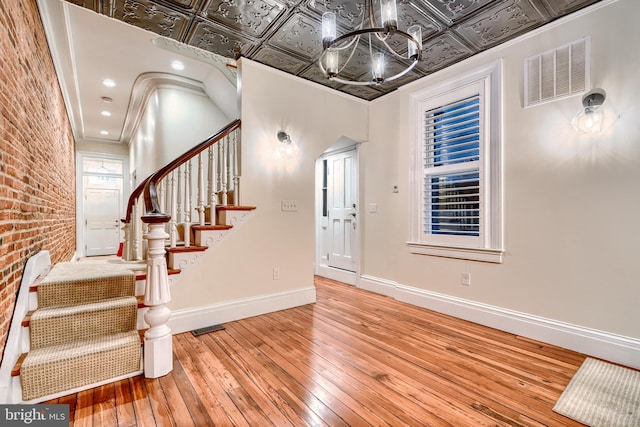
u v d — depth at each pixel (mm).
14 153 1798
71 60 3359
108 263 2832
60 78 3719
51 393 1609
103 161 7219
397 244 3586
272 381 1812
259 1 2127
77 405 1569
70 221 5250
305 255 3389
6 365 1522
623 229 2045
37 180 2453
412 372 1920
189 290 2619
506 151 2641
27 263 2082
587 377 1855
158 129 4117
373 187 3943
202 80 4090
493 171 2703
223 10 2229
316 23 2391
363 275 4059
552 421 1464
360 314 3033
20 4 1939
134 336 1933
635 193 2002
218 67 3594
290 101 3242
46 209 2855
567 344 2248
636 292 1991
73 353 1691
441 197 3141
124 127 6125
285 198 3213
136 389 1720
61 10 2539
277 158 3143
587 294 2188
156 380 1815
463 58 2910
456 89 3031
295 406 1578
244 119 2924
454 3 2129
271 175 3104
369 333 2547
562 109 2316
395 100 3676
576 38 2250
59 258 3729
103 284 2164
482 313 2746
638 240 1990
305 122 3369
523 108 2533
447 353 2184
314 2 2133
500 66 2664
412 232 3406
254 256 2984
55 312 1841
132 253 3141
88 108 5012
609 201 2100
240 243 2895
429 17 2283
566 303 2283
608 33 2109
